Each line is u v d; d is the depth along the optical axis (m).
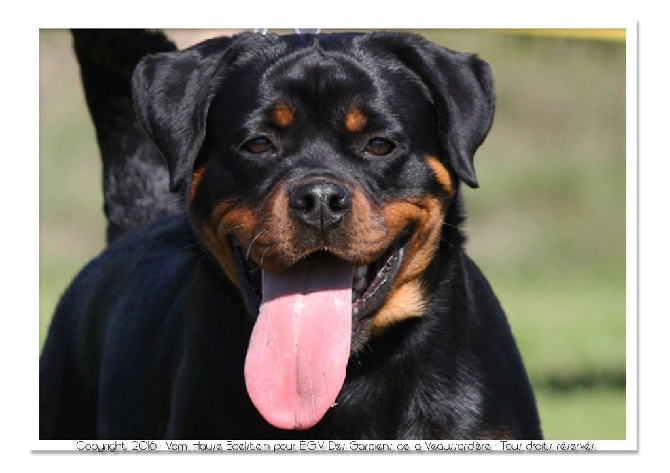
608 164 26.72
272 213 6.96
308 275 7.23
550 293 20.67
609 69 28.08
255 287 7.30
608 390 13.49
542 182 26.22
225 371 7.32
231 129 7.32
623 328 17.20
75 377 9.62
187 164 7.34
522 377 7.68
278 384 6.89
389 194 7.24
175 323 8.09
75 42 10.00
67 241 24.45
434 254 7.45
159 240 9.17
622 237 24.97
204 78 7.45
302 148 7.25
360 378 7.35
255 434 7.30
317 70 7.26
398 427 7.37
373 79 7.32
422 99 7.50
